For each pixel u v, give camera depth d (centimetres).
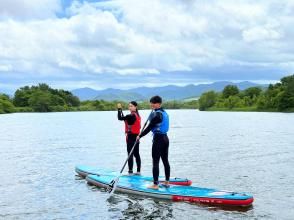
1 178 1495
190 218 976
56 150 2441
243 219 967
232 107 16375
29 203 1123
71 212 1034
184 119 7931
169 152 2297
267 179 1462
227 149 2445
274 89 14462
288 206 1084
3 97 15025
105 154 2239
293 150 2377
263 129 4512
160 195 1164
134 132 1404
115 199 1162
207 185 1363
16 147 2620
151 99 1175
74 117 9612
